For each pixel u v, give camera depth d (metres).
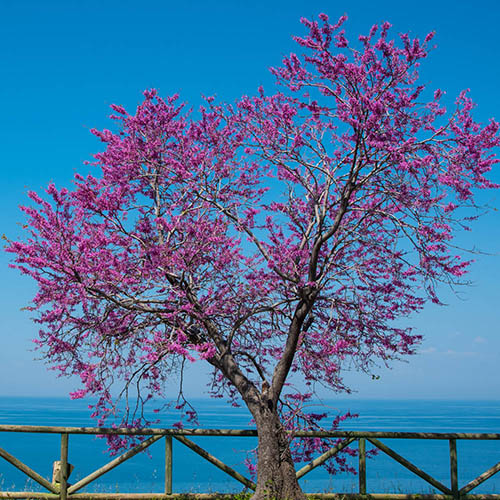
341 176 8.99
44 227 8.57
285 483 8.45
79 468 27.05
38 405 195.62
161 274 9.32
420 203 8.51
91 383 9.48
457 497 9.05
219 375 10.83
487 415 139.25
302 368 10.32
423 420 98.62
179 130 10.48
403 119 8.29
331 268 9.69
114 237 9.28
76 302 8.99
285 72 8.80
